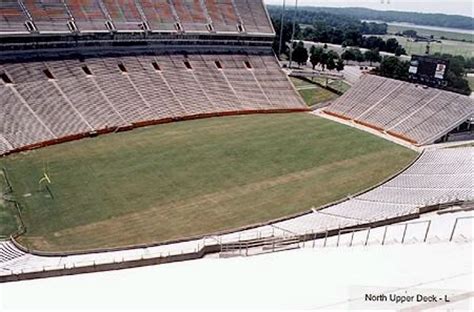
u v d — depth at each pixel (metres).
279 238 40.22
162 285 18.56
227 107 97.19
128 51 94.00
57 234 49.28
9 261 41.59
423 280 19.12
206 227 51.94
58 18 85.25
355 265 20.77
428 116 91.38
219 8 109.56
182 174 65.88
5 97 73.62
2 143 68.31
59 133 74.38
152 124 85.56
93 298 17.47
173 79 95.56
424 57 97.88
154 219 53.47
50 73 81.31
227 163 71.00
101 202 56.59
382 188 63.91
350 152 79.38
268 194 61.56
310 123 95.00
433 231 30.09
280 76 111.25
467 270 20.14
